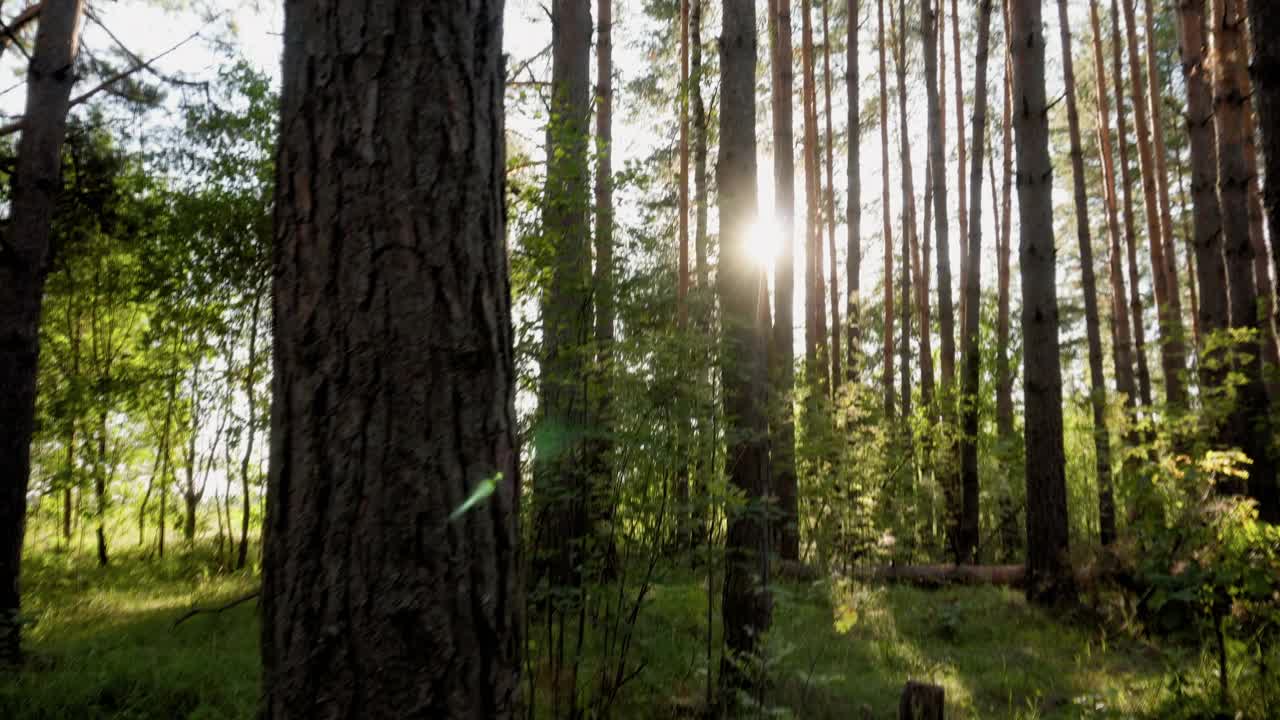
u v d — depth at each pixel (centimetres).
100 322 1159
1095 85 1919
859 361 1283
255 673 518
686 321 535
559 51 763
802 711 524
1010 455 1324
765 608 541
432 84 186
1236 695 488
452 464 179
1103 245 2242
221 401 1070
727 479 485
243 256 959
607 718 450
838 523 1012
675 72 1459
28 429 595
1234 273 784
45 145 618
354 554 172
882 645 712
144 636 650
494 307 193
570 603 441
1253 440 751
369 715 169
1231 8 816
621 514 485
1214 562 504
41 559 1066
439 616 174
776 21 1308
